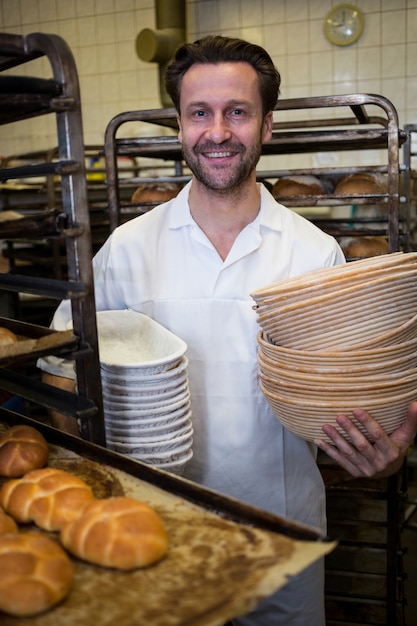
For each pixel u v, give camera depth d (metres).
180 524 0.89
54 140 5.07
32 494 0.95
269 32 4.54
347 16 4.35
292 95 4.58
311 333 1.23
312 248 1.58
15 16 5.11
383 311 1.19
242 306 1.53
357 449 1.27
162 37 4.13
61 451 1.13
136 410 1.21
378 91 4.42
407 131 2.91
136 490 0.99
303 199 2.22
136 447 1.21
